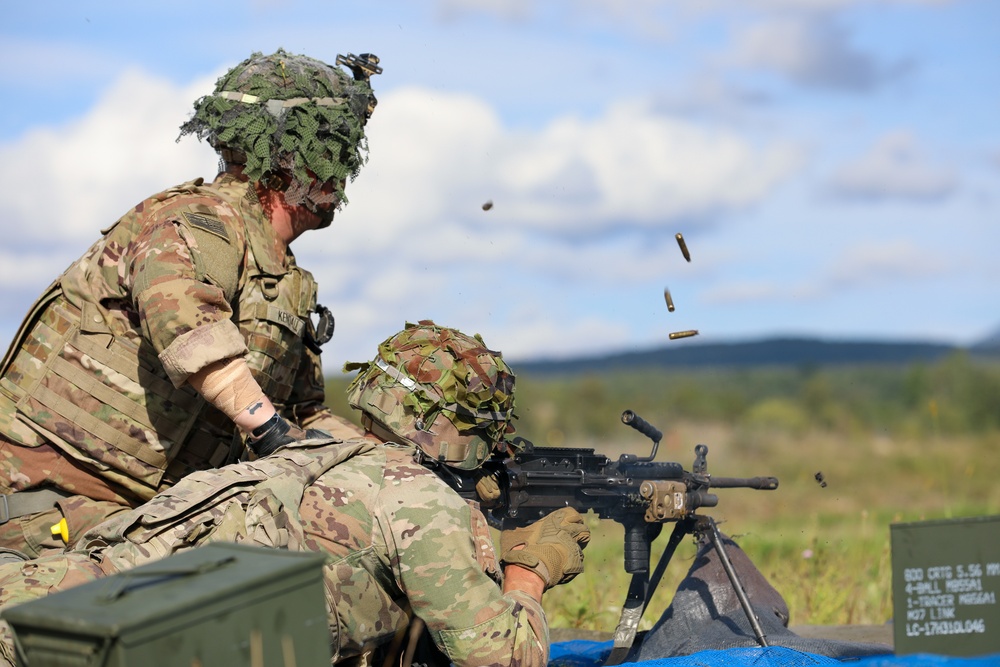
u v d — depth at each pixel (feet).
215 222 37.68
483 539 32.40
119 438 37.65
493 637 29.89
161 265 35.83
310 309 41.42
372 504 30.30
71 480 37.86
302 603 23.44
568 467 39.32
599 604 55.98
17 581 28.25
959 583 24.58
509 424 36.24
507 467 38.32
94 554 29.84
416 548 29.81
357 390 35.27
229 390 35.70
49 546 37.52
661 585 59.31
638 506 39.70
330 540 30.09
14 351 38.32
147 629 20.84
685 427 362.12
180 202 38.01
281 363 40.19
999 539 24.73
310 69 40.42
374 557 30.27
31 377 37.70
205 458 39.52
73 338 37.68
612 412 471.62
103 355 37.52
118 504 38.60
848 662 31.73
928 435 327.67
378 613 31.09
